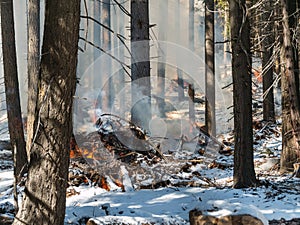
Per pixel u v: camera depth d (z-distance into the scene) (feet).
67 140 18.26
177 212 23.66
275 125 62.23
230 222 20.12
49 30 17.67
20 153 38.11
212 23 52.75
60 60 17.63
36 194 17.89
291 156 37.35
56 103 17.83
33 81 49.39
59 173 18.07
